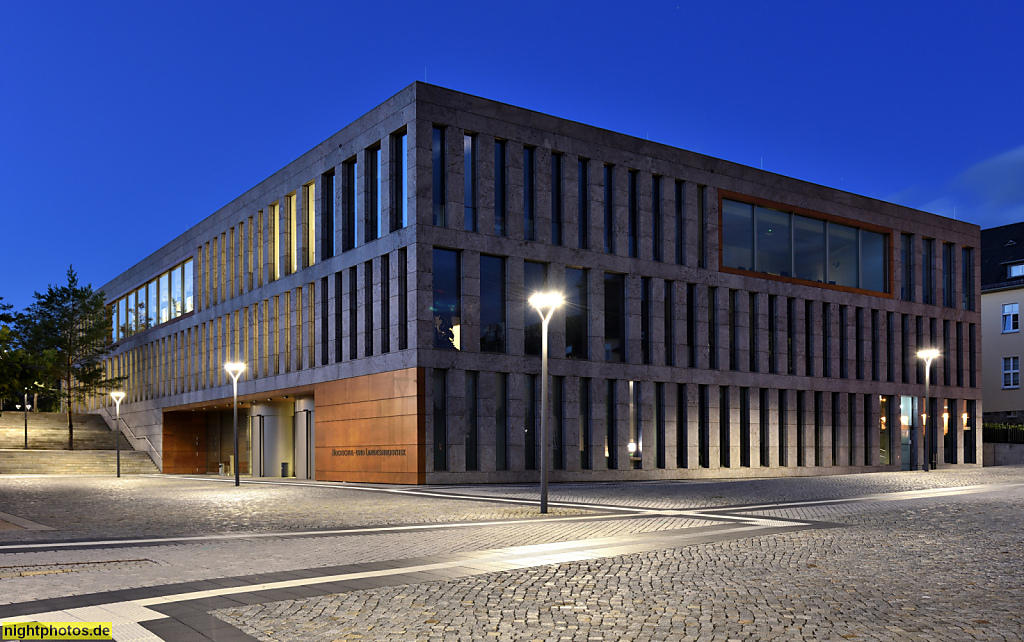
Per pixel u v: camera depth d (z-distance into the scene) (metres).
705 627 7.64
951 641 7.12
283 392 45.28
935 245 55.03
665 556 12.36
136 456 60.47
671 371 41.88
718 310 44.09
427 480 34.41
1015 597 9.11
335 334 40.59
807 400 47.25
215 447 60.66
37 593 9.27
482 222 36.62
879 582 10.06
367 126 38.56
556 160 39.47
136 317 70.06
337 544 14.19
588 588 9.61
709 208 44.12
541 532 16.12
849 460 49.09
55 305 65.62
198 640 7.16
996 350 65.31
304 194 44.06
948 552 12.83
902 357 52.53
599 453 39.16
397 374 35.75
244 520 18.97
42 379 19.45
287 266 45.53
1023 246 66.75
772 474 45.28
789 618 8.02
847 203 50.19
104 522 18.52
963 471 41.22
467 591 9.41
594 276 39.75
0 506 23.14
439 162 36.16
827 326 49.00
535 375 37.78
